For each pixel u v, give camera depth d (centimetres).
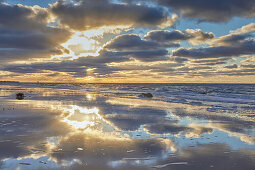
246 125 963
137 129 866
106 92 3794
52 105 1673
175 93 3500
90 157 530
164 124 976
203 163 501
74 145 629
